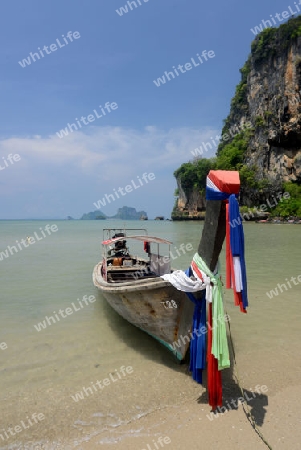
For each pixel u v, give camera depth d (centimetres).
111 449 395
